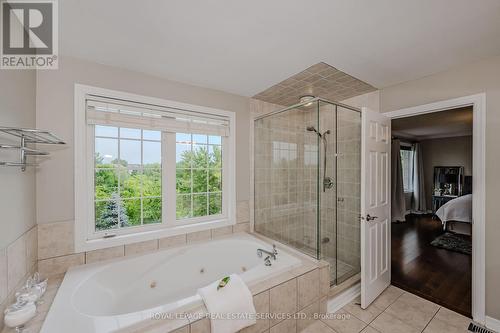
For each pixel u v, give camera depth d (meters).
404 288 2.36
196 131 2.46
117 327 1.19
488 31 1.45
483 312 1.79
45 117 1.69
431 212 6.10
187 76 2.20
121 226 2.12
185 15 1.31
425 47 1.66
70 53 1.74
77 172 1.81
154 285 2.04
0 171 1.14
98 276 1.75
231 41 1.60
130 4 1.21
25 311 1.18
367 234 2.06
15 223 1.31
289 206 2.54
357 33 1.49
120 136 2.10
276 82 2.35
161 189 2.32
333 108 2.38
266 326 1.60
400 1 1.19
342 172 2.44
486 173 1.78
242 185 2.81
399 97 2.35
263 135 2.84
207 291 1.45
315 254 2.24
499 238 1.72
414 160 6.25
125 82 2.03
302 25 1.41
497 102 1.73
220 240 2.48
